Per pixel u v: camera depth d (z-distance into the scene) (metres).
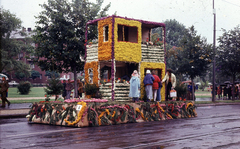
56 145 6.84
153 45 19.16
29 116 12.45
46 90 16.02
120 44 17.83
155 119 12.97
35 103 12.42
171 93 15.43
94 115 10.78
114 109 11.43
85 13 25.14
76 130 9.56
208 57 28.25
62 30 24.55
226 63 34.44
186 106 14.56
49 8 24.83
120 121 11.69
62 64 26.20
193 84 29.19
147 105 12.84
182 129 9.67
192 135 8.34
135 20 18.53
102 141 7.34
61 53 24.97
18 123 12.09
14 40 54.62
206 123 11.53
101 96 18.16
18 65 55.16
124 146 6.70
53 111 11.48
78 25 25.03
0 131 9.48
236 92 39.66
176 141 7.38
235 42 34.44
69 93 21.59
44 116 11.80
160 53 19.39
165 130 9.42
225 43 35.09
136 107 12.48
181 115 14.24
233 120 12.62
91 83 19.67
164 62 19.47
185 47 28.42
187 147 6.65
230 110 18.98
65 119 10.85
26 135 8.50
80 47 24.94
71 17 25.14
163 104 13.65
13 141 7.47
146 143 7.07
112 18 17.75
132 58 18.11
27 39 54.66
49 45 24.28
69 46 24.39
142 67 18.50
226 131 9.20
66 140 7.51
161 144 6.98
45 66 25.95
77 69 26.98
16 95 38.19
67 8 25.11
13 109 17.77
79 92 22.75
